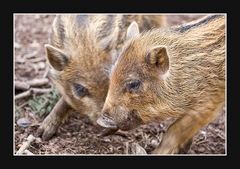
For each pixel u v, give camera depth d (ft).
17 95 37.32
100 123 31.14
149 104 31.19
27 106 36.99
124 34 35.68
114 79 30.94
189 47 31.58
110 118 30.99
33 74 39.91
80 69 33.40
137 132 35.37
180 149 32.37
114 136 34.96
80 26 34.24
